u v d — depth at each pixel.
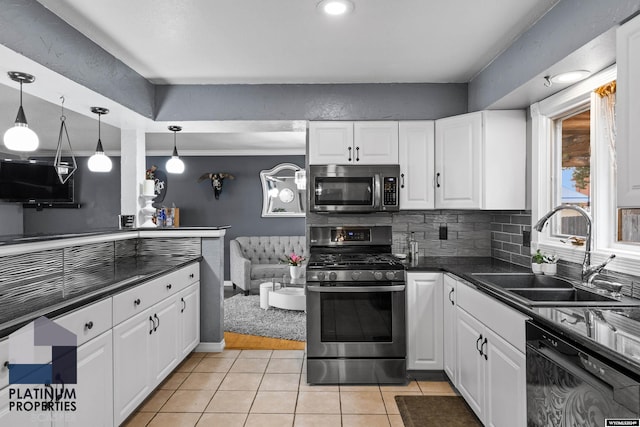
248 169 6.97
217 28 2.36
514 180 2.96
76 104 2.84
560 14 2.02
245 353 3.56
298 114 3.37
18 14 1.94
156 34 2.44
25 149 2.33
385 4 2.10
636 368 1.06
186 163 6.98
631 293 1.92
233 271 6.48
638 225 2.06
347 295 2.92
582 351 1.31
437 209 3.35
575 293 2.08
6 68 2.14
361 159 3.32
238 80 3.28
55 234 2.50
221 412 2.52
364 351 2.91
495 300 2.02
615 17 1.61
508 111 2.97
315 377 2.92
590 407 1.26
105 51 2.66
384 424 2.38
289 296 4.69
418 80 3.30
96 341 1.93
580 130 2.53
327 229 3.52
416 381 2.98
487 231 3.52
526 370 1.66
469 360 2.38
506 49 2.63
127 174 3.64
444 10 2.15
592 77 2.23
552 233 2.74
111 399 2.06
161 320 2.68
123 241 3.26
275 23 2.30
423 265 3.00
